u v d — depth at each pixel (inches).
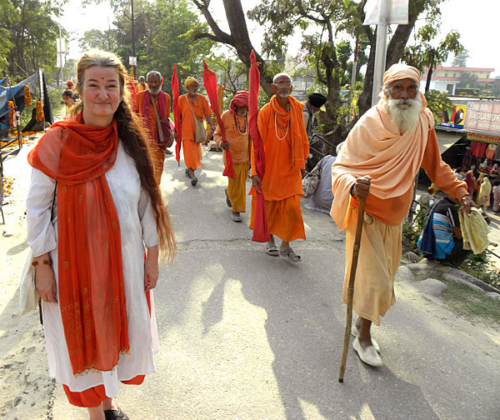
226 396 108.7
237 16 463.8
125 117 83.0
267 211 193.8
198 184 328.8
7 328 136.1
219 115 236.1
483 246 153.7
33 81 608.1
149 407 104.0
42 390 109.0
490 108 764.6
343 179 119.0
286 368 120.6
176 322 140.5
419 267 205.6
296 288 169.3
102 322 79.4
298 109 186.5
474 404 111.1
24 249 199.3
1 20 1359.5
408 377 120.2
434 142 128.6
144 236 88.1
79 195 76.0
